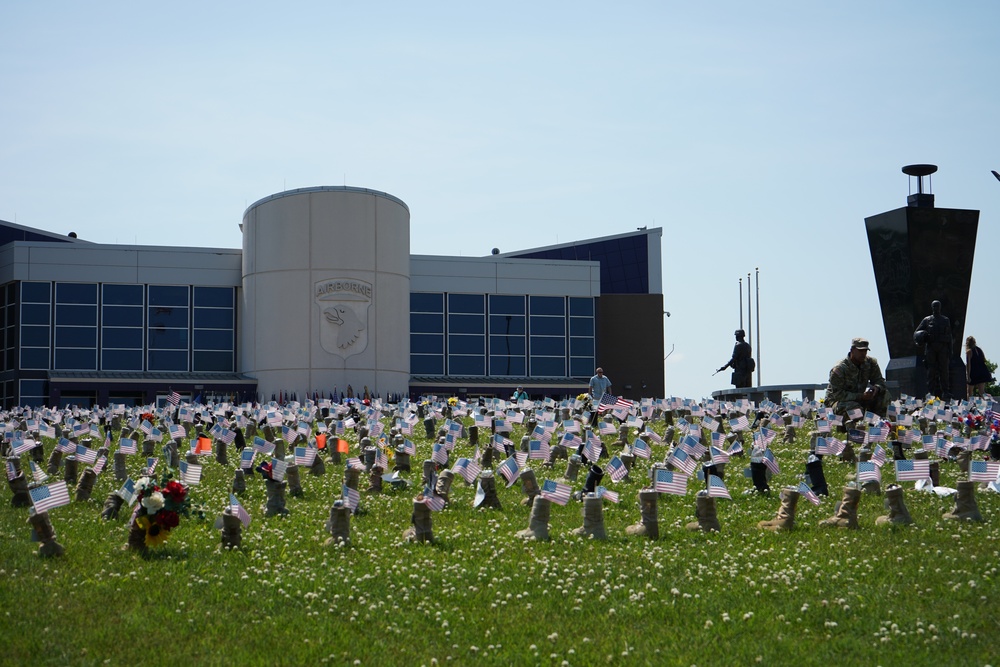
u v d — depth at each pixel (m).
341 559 16.31
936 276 50.84
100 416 46.28
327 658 11.98
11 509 21.08
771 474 23.66
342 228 73.88
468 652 12.28
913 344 50.62
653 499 17.97
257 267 74.94
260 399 74.19
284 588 14.74
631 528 18.16
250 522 17.41
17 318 75.19
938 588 14.38
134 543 16.92
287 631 12.98
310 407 44.03
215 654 12.18
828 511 19.77
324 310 73.25
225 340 78.81
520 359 84.31
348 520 17.66
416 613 13.69
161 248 78.00
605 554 16.47
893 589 14.36
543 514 17.75
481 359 83.50
